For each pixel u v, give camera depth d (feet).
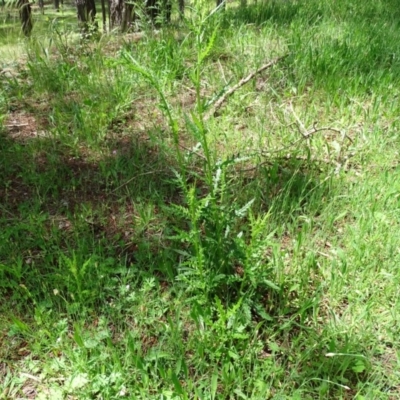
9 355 5.93
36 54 13.16
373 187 8.21
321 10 17.84
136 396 5.38
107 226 7.95
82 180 9.08
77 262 6.90
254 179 8.87
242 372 5.53
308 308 6.41
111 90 11.65
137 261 7.24
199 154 9.47
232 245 6.09
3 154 9.61
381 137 9.77
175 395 5.26
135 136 10.28
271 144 9.80
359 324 6.15
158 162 9.26
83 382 5.38
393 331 6.06
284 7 17.99
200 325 6.09
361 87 11.70
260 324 5.77
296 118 10.07
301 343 5.98
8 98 11.86
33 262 7.01
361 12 18.06
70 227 7.91
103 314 6.37
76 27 16.35
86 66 13.33
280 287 6.40
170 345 5.90
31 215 7.82
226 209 6.42
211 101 5.57
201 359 5.58
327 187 8.45
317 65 12.34
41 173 9.11
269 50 13.64
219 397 5.29
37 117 11.04
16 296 6.57
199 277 6.07
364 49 13.56
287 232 7.78
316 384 5.56
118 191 8.76
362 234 7.20
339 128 10.36
